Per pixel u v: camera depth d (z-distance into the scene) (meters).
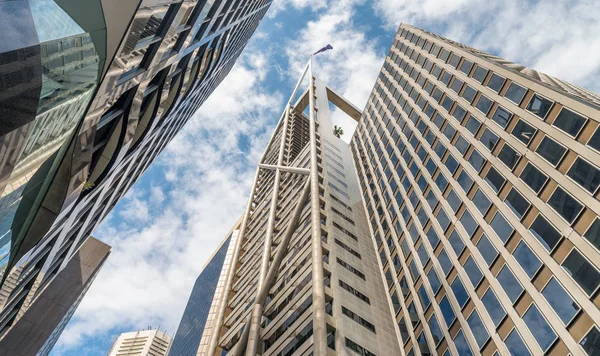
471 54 43.41
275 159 100.75
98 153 23.81
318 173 64.38
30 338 66.69
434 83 49.38
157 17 21.42
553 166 25.89
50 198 18.39
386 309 39.25
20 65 10.55
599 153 22.75
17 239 17.72
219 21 36.62
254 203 90.12
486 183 32.00
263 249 57.28
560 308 21.23
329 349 30.52
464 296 29.12
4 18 9.88
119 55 18.12
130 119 23.86
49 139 14.35
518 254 25.73
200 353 81.75
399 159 51.03
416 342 32.69
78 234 31.20
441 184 38.69
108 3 15.69
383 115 63.94
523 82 32.78
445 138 41.47
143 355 156.38
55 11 12.59
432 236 36.72
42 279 30.39
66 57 13.41
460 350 27.19
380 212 51.69
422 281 35.50
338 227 50.41
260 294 45.38
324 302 34.94
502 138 32.38
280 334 37.03
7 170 12.15
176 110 38.84
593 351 18.53
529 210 26.34
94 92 17.50
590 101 27.34
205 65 40.81
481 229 30.28
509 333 23.80
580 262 21.17
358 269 43.59
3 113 10.16
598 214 21.14
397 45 70.94
